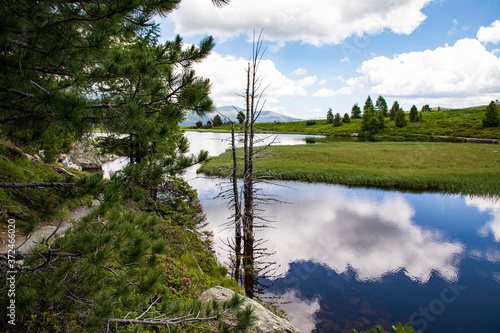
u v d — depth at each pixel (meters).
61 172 13.10
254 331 5.25
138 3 3.04
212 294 6.45
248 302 6.41
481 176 25.45
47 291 2.94
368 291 8.84
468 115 97.62
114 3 3.05
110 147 9.32
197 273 8.21
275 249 11.81
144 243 3.57
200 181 24.69
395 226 14.63
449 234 13.59
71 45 3.34
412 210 17.48
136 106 3.46
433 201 19.56
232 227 14.20
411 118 97.25
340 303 8.29
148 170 3.95
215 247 11.84
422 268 10.27
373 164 32.84
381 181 24.66
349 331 7.09
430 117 103.19
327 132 109.88
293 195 21.02
